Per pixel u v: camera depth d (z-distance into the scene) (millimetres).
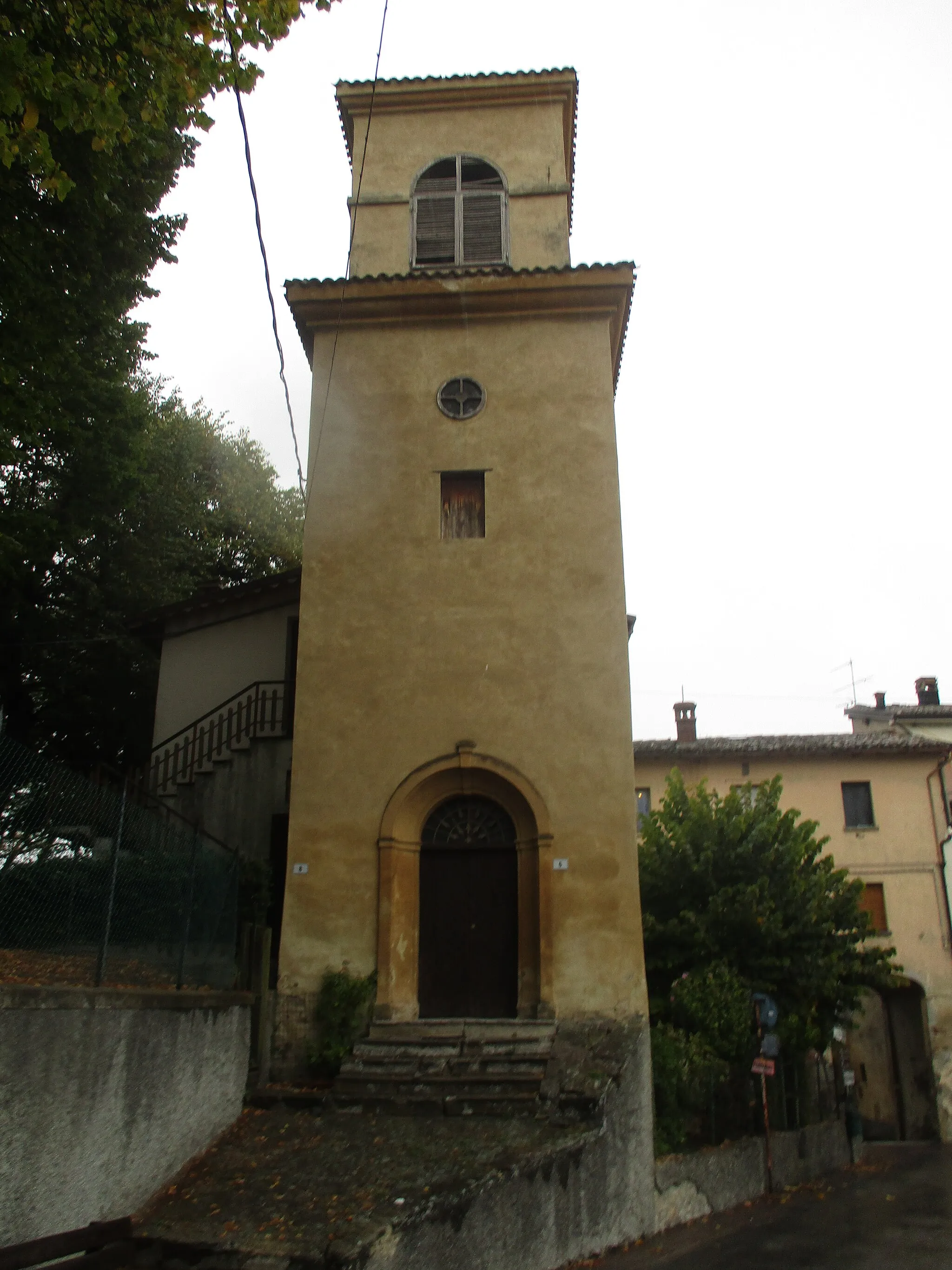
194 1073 10281
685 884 17734
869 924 18375
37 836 8297
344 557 15438
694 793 19641
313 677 14867
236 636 20016
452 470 15805
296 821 14227
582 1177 10711
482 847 14438
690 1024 16031
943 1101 27516
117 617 23875
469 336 16484
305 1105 11805
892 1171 20344
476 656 14867
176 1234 8188
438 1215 8672
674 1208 12930
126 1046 8820
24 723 23438
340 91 18719
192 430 29953
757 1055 16344
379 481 15812
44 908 8461
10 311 13641
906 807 29578
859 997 19594
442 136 18562
